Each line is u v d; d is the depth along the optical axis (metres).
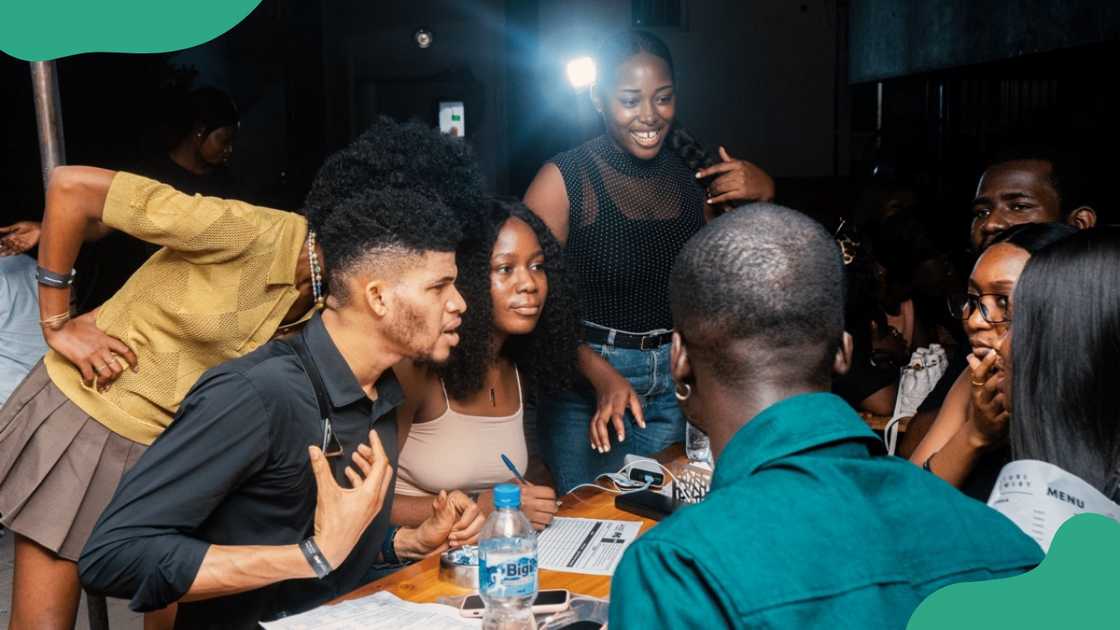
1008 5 7.06
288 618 1.94
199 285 2.28
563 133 11.24
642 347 3.38
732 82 11.45
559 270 2.93
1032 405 1.66
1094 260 1.63
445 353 2.00
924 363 3.36
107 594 1.86
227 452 1.86
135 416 2.37
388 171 2.39
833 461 1.18
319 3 11.62
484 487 2.73
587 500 2.71
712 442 1.32
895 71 9.02
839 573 1.09
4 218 5.15
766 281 1.24
